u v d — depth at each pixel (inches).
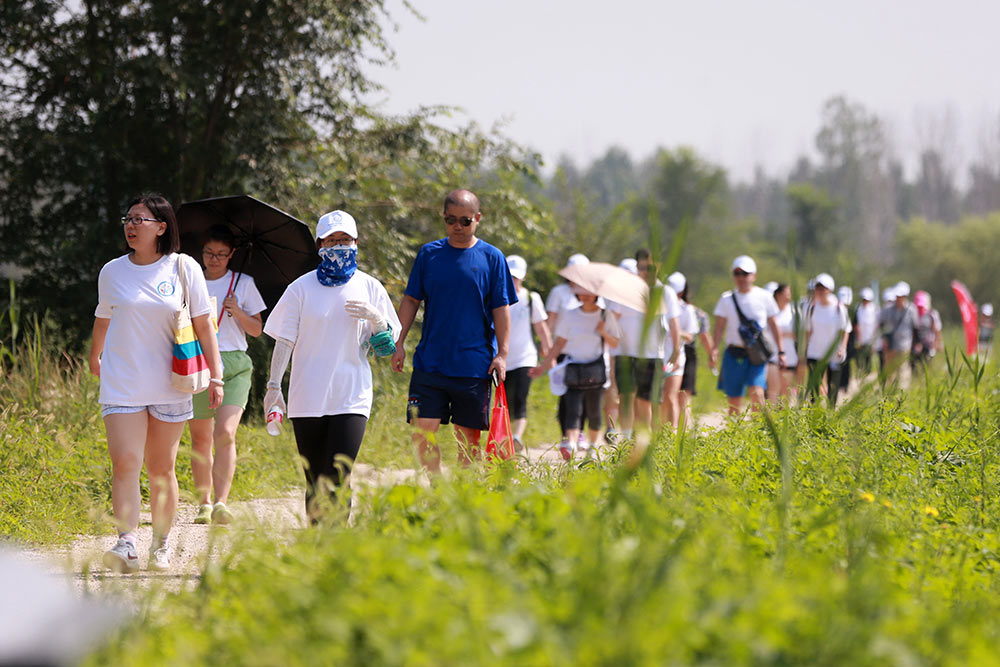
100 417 1106.7
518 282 1284.4
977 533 632.4
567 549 407.5
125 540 650.8
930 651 364.5
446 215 794.8
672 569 371.6
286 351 717.3
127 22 1612.9
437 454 696.4
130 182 1658.5
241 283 875.4
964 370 1596.9
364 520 520.7
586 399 1232.2
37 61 1626.5
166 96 1626.5
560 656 315.6
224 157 1647.4
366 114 1712.6
